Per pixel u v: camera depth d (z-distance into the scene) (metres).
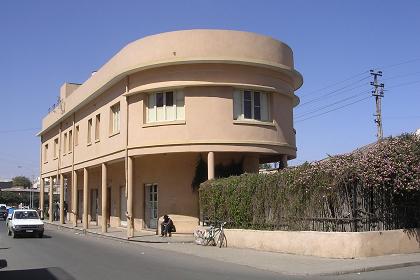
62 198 41.06
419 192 17.11
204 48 24.06
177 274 13.10
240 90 24.58
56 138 43.88
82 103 33.78
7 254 18.70
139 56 25.45
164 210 26.52
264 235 18.61
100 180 37.56
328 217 16.52
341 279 12.03
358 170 15.84
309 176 16.83
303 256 16.48
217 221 21.70
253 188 19.67
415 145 16.94
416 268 13.73
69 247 21.42
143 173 28.30
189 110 24.08
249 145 24.05
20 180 150.12
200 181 25.91
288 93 25.94
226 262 15.85
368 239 15.73
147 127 24.94
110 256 17.78
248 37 24.47
